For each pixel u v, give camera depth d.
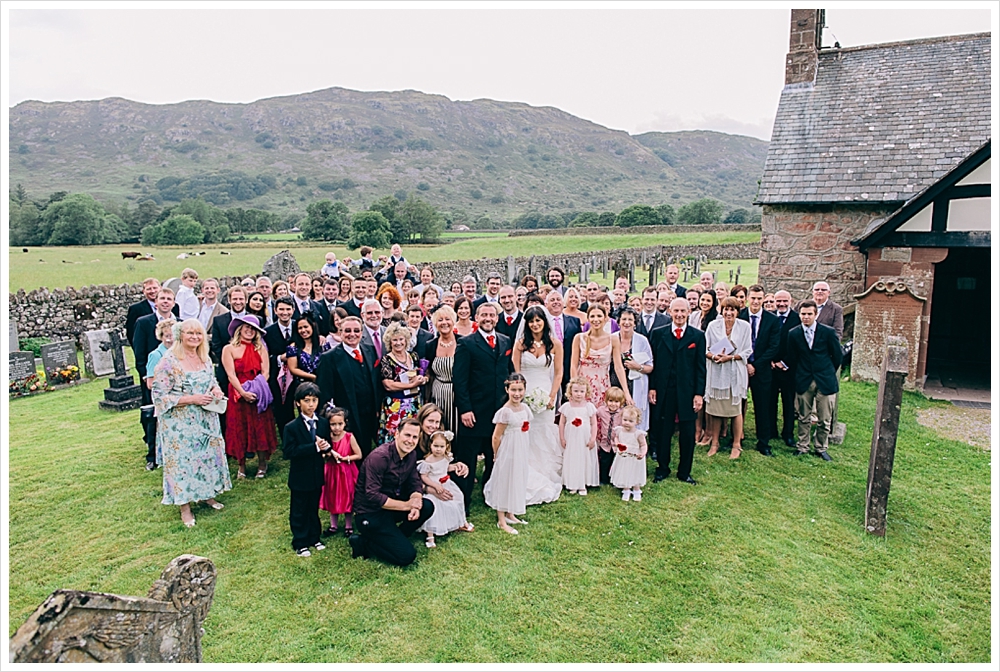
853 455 7.42
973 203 9.94
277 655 3.88
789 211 13.42
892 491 6.44
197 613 3.12
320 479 5.11
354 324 5.64
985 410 9.21
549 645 4.05
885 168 12.81
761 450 7.47
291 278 8.42
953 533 5.62
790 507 6.07
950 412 9.12
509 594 4.57
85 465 6.86
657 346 6.69
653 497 6.23
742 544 5.35
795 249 13.49
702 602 4.55
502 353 5.86
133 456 7.17
